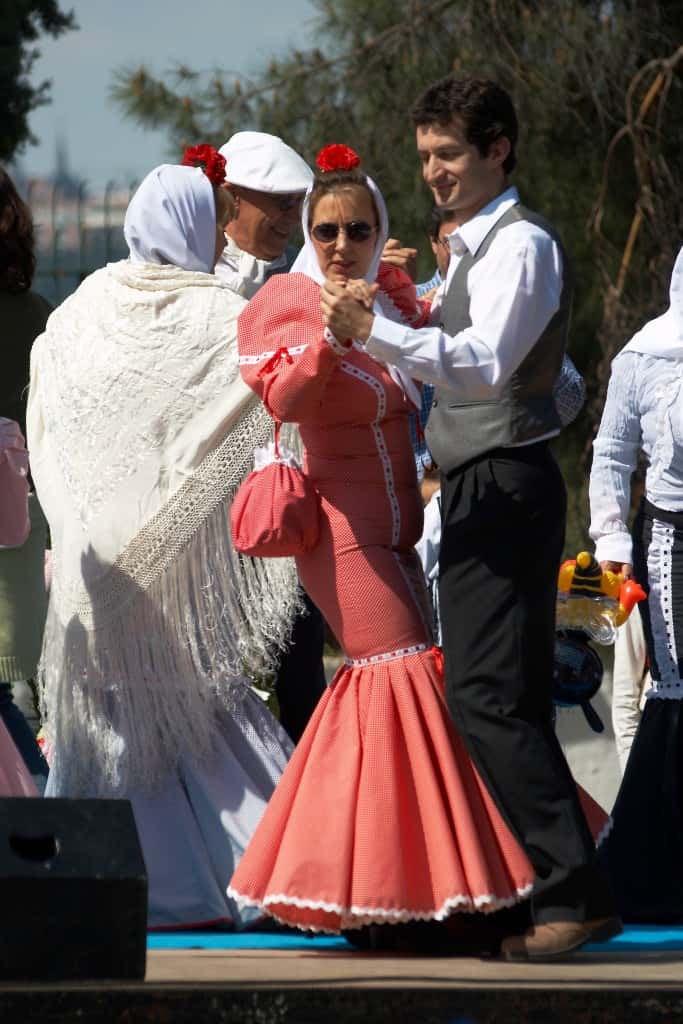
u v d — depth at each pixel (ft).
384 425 36.99
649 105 104.32
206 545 42.19
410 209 101.50
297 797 36.17
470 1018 29.71
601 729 43.60
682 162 104.63
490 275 34.53
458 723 35.32
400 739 35.96
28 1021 28.40
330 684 37.17
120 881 30.19
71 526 42.88
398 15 105.40
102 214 85.40
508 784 34.83
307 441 37.29
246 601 42.27
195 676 42.16
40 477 43.96
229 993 29.12
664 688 44.73
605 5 104.94
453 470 35.73
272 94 104.94
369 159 103.30
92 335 43.24
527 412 35.27
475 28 103.14
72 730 42.86
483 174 35.58
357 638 36.65
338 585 36.76
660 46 104.78
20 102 117.19
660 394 44.96
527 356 35.22
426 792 35.40
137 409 42.32
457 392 34.53
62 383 43.47
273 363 36.09
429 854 35.17
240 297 42.96
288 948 38.34
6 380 46.70
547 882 34.91
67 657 42.78
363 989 29.55
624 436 46.06
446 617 35.60
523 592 35.17
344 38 105.60
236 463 42.01
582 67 102.53
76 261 85.40
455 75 35.76
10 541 42.42
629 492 46.39
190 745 42.11
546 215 104.22
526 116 102.68
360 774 35.73
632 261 104.53
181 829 41.93
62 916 29.96
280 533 36.47
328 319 34.40
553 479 35.65
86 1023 28.55
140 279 42.93
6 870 29.84
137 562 42.19
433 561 45.14
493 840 35.42
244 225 49.75
